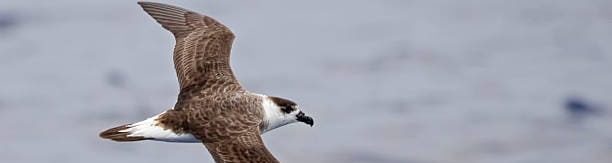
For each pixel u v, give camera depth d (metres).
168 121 11.55
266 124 12.09
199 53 13.20
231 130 11.45
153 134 11.48
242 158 11.05
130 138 11.47
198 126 11.48
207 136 11.38
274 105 12.22
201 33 13.68
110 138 11.51
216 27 13.85
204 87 12.32
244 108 11.90
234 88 12.32
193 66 12.95
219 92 12.14
